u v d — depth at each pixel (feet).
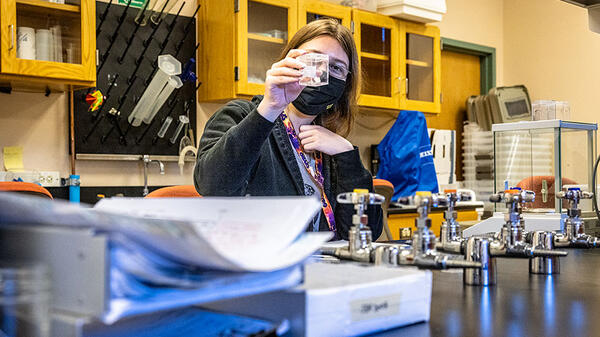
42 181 9.79
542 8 17.20
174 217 2.20
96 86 10.46
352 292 2.05
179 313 2.13
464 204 13.79
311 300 1.91
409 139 13.91
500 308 2.65
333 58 4.63
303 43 4.77
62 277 1.59
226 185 4.06
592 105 16.14
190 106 11.75
